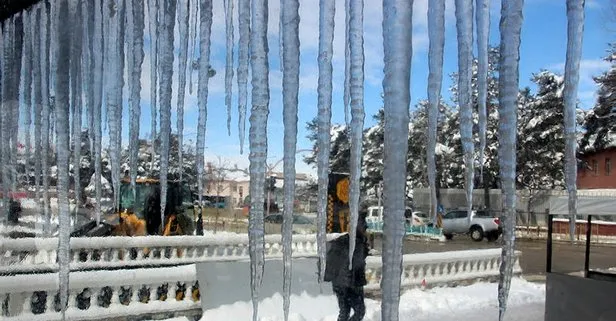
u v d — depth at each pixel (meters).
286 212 2.25
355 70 2.08
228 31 2.68
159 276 8.27
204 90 2.67
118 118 3.09
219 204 41.56
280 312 8.57
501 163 1.86
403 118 1.82
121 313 7.86
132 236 11.30
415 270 11.82
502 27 1.87
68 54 3.16
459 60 2.04
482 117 2.00
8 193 3.86
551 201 7.48
